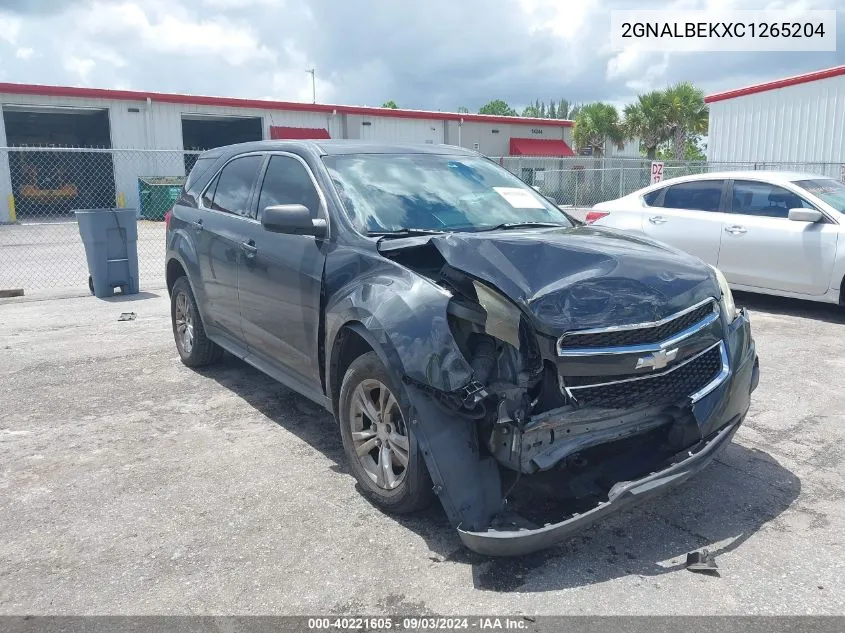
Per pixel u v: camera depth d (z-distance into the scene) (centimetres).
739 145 2425
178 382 576
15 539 337
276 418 492
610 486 320
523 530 287
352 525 345
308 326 407
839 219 761
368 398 360
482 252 329
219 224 522
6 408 517
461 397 300
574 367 306
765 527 341
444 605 282
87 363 634
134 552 324
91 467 414
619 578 300
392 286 344
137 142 2938
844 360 621
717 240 852
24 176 3066
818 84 2181
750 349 376
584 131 4216
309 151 455
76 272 1320
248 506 365
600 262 335
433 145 512
